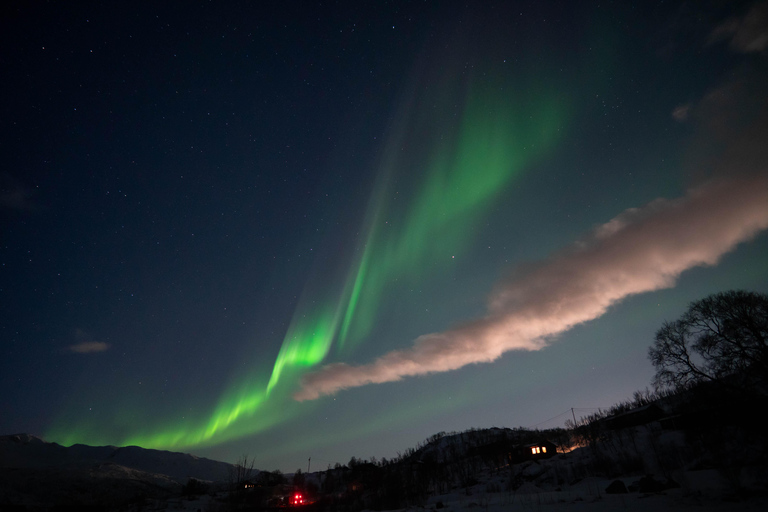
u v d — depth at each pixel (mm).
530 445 72188
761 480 21625
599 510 20391
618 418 71500
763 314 37938
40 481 139625
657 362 44188
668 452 42344
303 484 94812
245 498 73375
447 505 32906
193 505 72438
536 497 32250
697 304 42531
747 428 35875
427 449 131500
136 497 86688
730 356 38719
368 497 56438
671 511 17609
